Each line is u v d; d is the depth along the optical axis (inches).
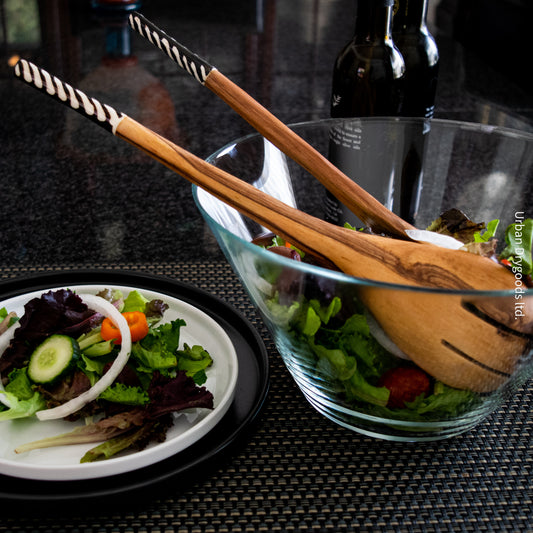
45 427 23.5
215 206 24.5
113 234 37.0
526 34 60.9
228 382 24.6
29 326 25.9
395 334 19.9
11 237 36.3
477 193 30.6
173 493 21.4
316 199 31.4
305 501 21.4
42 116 52.6
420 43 34.1
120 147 48.8
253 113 24.2
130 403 23.3
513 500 21.6
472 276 21.0
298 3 85.6
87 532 20.1
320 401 24.1
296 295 20.0
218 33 71.1
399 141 30.3
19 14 75.5
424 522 20.7
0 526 20.2
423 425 22.8
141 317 26.1
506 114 51.3
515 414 25.5
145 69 60.9
